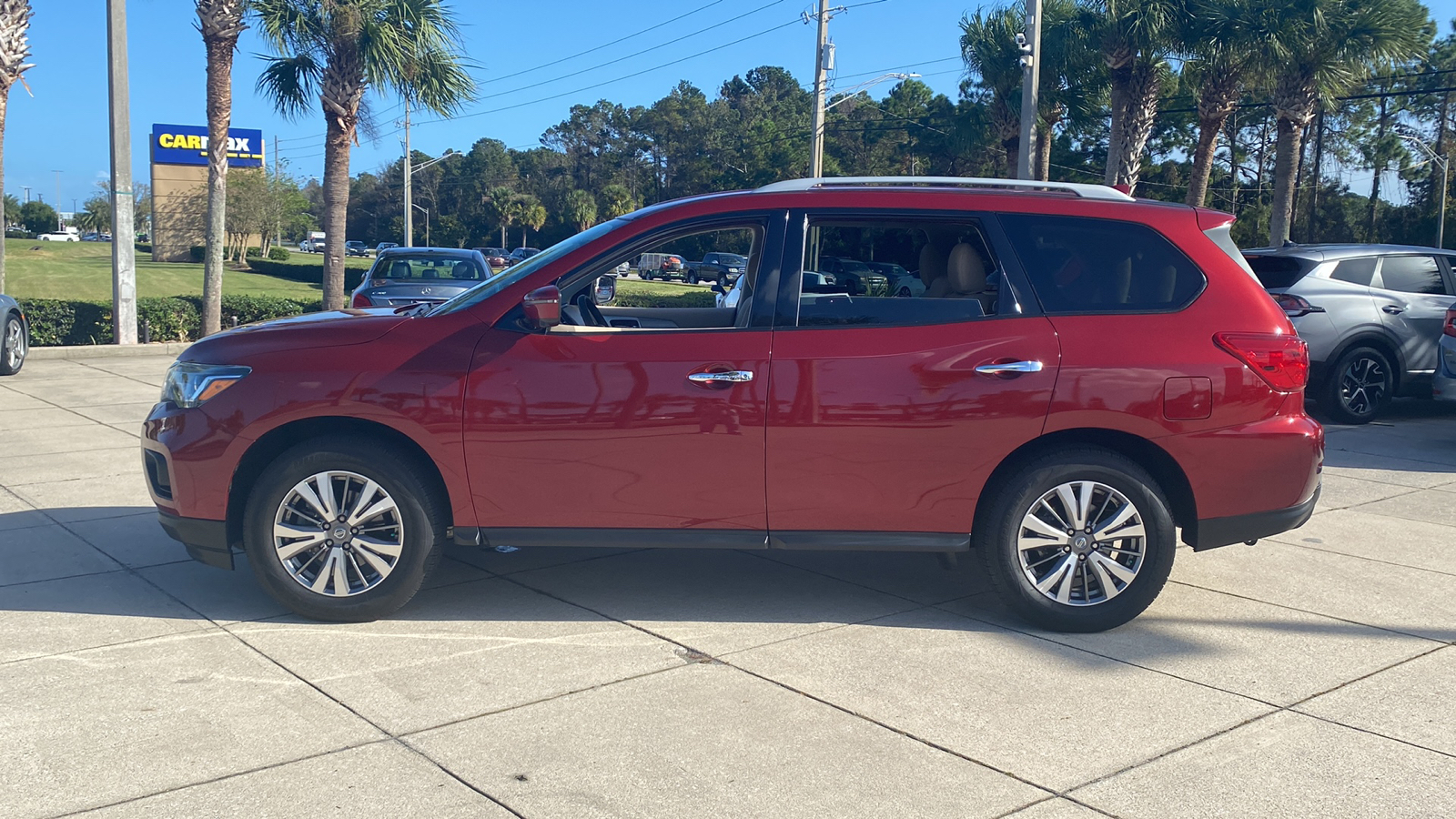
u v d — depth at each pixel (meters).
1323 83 20.47
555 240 117.25
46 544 6.04
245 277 58.31
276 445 4.84
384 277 13.16
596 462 4.62
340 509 4.70
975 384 4.55
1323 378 10.68
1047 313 4.65
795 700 4.00
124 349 15.98
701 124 109.56
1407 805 3.26
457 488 4.65
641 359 4.61
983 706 3.96
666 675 4.23
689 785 3.33
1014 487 4.62
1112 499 4.65
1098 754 3.58
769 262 4.71
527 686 4.11
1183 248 4.75
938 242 4.84
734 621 4.90
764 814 3.17
